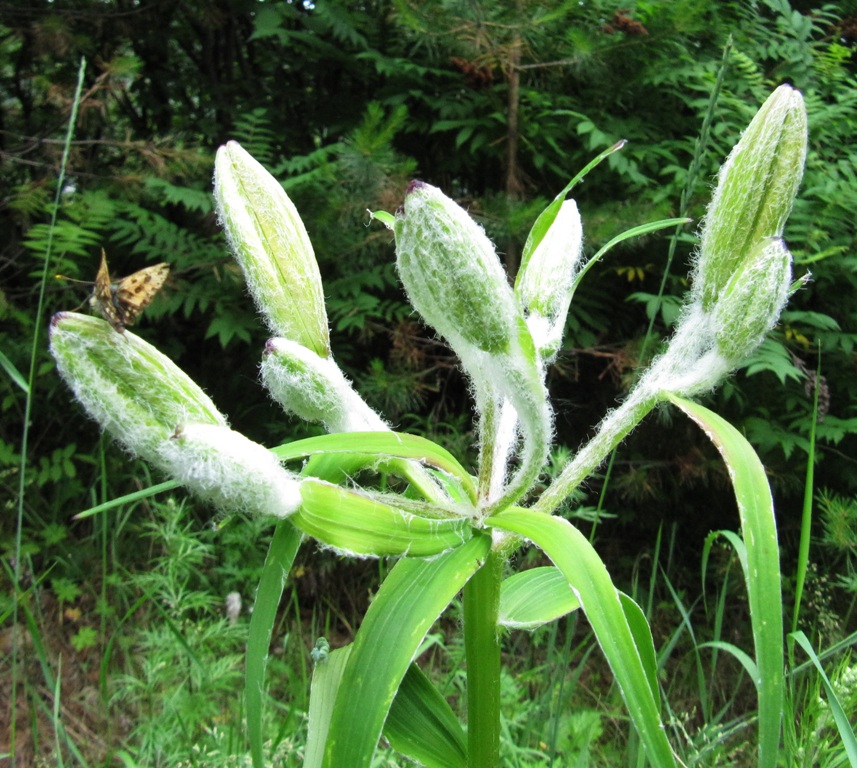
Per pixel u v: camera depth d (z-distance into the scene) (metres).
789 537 4.61
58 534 4.32
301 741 2.55
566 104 4.64
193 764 2.33
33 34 4.88
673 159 4.34
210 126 5.72
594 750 3.45
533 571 1.54
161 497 4.41
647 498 4.93
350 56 4.93
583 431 5.09
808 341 4.14
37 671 3.80
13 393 4.53
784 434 4.08
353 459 1.37
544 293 1.47
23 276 5.19
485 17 4.23
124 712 3.57
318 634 4.45
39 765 2.88
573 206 1.55
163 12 5.63
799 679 2.72
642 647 1.49
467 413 4.98
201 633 3.23
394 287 4.80
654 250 4.48
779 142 1.25
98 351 1.09
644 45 4.31
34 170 4.97
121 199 4.62
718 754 2.20
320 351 1.39
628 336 4.84
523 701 3.50
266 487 1.11
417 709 1.45
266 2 5.30
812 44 4.84
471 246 1.03
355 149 4.06
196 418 1.14
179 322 5.45
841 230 4.11
